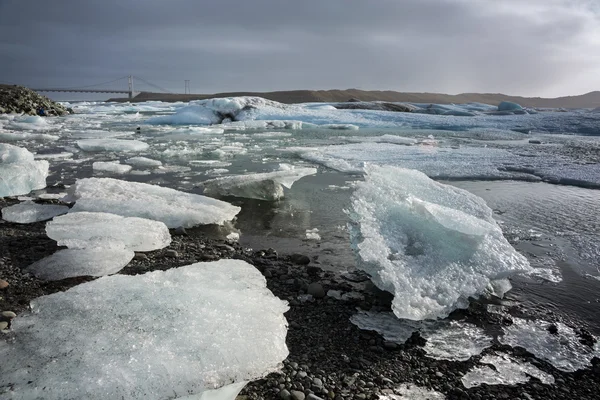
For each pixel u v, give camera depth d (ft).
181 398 5.16
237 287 7.90
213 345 5.87
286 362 6.64
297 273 10.37
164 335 6.02
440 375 6.58
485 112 90.53
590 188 20.70
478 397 6.12
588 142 40.93
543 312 8.71
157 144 37.63
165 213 13.53
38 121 55.62
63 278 9.15
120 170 23.61
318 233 13.48
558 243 12.72
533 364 6.98
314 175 23.26
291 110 70.03
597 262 11.32
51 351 5.64
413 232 10.55
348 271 10.63
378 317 8.33
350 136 47.42
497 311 8.73
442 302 8.42
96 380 5.07
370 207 11.45
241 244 12.38
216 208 14.55
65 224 11.62
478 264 9.53
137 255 10.71
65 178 21.52
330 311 8.50
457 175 23.47
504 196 18.83
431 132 53.52
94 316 6.50
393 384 6.30
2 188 16.74
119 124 62.34
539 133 53.47
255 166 26.45
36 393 4.85
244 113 65.87
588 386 6.48
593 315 8.63
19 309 7.74
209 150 33.73
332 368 6.60
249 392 5.84
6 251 10.61
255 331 6.37
